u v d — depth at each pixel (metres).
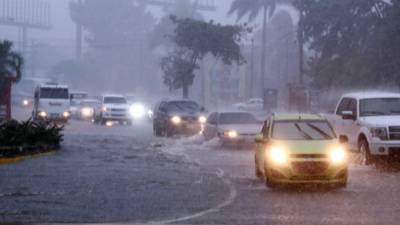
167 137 58.09
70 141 51.22
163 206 21.64
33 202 22.06
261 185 26.98
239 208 21.34
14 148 36.66
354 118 34.69
